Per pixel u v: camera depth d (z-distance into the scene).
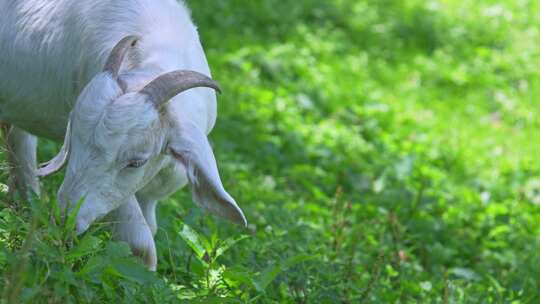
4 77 7.40
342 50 18.12
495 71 18.64
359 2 20.19
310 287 7.83
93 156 6.17
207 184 6.45
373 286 8.39
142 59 6.75
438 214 11.97
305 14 19.19
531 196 13.52
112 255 6.21
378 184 12.33
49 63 7.17
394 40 19.00
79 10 7.07
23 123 7.60
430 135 15.15
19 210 6.85
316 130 14.26
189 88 6.32
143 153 6.25
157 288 6.35
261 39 17.64
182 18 7.36
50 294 5.95
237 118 13.98
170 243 7.78
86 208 6.20
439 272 9.94
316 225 9.85
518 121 16.81
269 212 9.56
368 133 14.80
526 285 9.64
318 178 12.59
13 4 7.37
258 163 12.66
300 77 16.36
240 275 6.71
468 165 14.38
